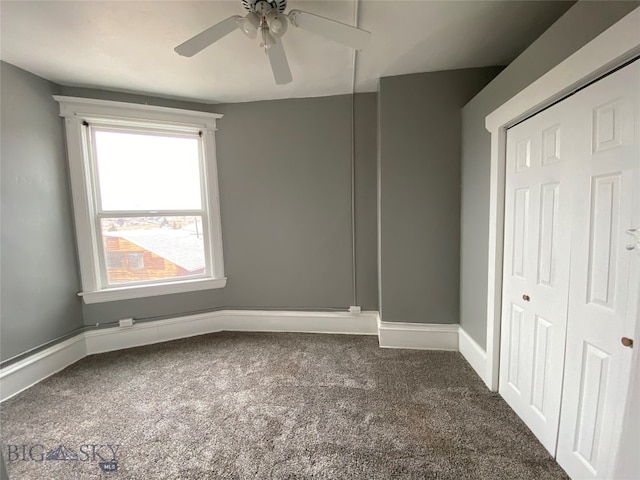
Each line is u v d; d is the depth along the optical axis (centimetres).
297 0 148
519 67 155
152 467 136
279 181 282
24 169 207
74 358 240
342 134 270
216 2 146
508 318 173
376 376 208
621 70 100
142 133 262
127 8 149
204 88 246
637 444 90
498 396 182
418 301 247
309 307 291
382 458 139
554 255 135
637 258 95
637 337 88
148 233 271
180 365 230
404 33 176
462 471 131
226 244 292
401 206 242
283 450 145
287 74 163
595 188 112
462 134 225
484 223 195
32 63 200
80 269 248
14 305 200
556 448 134
